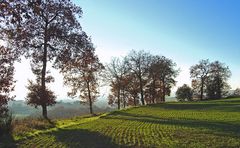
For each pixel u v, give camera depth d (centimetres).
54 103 5081
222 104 8269
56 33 4741
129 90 10994
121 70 10462
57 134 3027
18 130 2959
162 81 12275
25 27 4359
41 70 5031
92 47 5172
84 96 8200
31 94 4947
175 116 5462
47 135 2947
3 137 2655
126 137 2783
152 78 11788
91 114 7069
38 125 3544
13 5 1516
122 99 10850
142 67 11225
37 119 4197
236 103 8262
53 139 2689
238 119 4378
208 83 14600
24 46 4475
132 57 11219
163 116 5562
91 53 5197
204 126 3588
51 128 3569
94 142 2525
